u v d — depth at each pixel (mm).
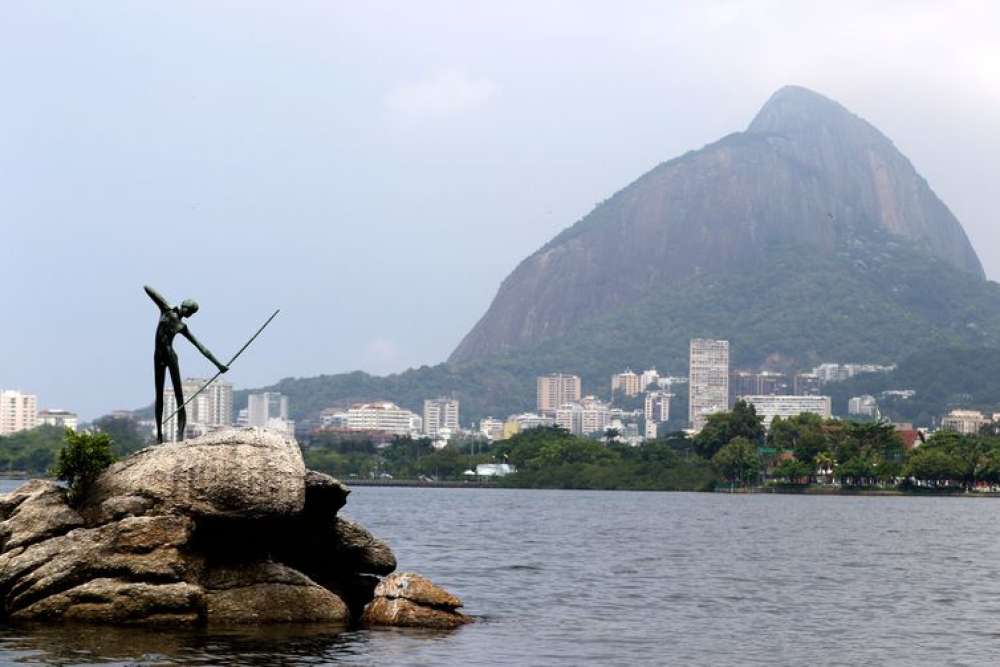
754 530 146875
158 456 50000
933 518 190000
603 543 116312
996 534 142875
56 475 50969
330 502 53781
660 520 172875
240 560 51125
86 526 49656
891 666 45500
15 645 43188
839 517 190250
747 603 65062
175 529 48500
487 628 52469
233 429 51656
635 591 70250
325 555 55750
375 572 56562
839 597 68750
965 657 47688
